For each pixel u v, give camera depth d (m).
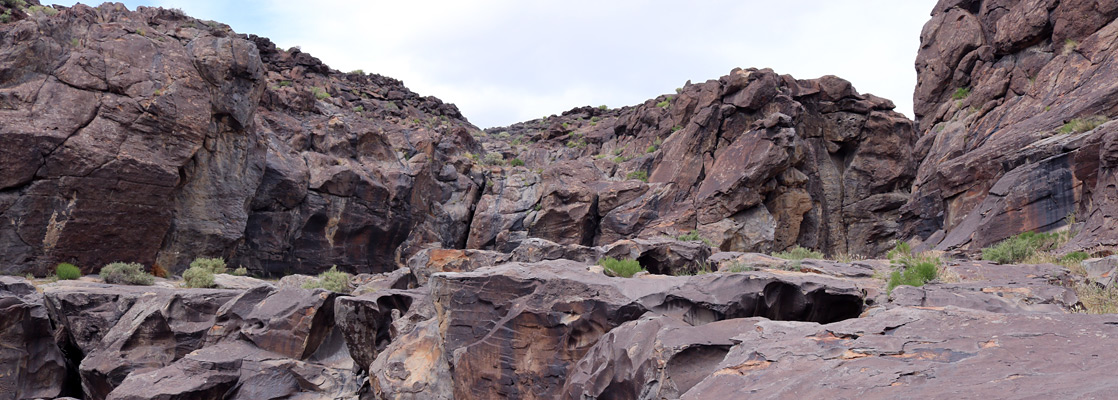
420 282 24.42
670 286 10.23
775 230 42.03
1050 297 11.16
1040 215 20.73
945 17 37.94
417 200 47.81
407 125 66.75
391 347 12.43
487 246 48.00
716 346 7.25
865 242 46.69
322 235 41.56
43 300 19.58
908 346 5.40
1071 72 26.80
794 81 48.75
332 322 16.81
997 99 31.16
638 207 44.97
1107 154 18.17
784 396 4.70
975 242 22.77
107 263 30.05
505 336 10.53
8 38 29.45
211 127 35.00
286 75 66.44
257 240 38.69
